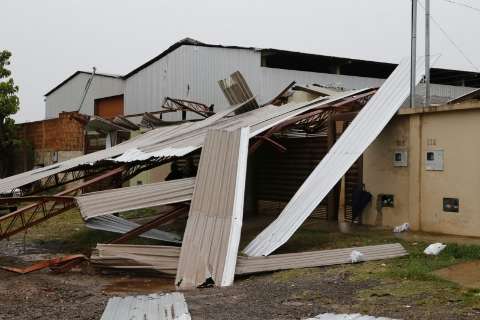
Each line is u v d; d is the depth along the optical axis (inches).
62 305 276.7
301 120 526.3
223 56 923.4
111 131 889.5
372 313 227.5
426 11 484.1
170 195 408.5
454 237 400.5
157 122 840.3
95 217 416.2
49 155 1098.7
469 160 402.9
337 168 430.9
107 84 1215.6
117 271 354.6
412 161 446.3
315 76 943.0
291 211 409.1
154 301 267.9
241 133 456.4
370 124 462.0
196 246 346.0
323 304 249.1
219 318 232.8
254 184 660.1
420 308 230.5
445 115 422.6
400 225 459.8
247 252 365.7
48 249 482.3
